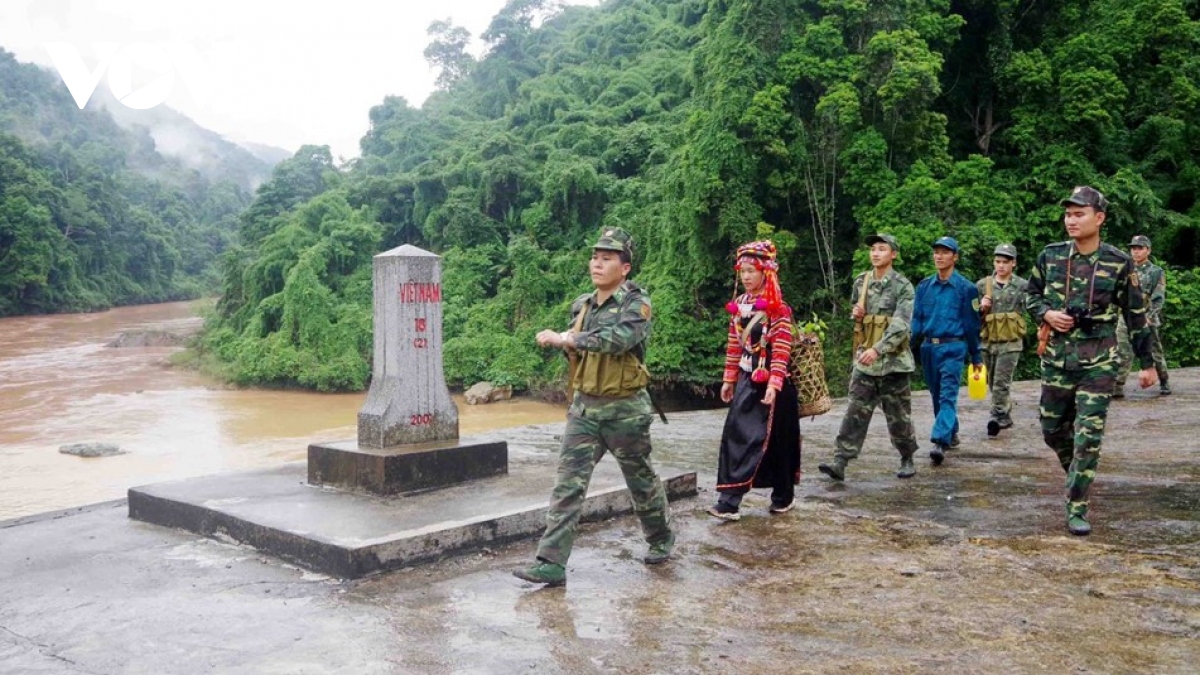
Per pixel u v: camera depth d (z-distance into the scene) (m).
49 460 21.34
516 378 32.84
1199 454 8.09
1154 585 4.49
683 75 46.72
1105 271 5.15
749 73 24.62
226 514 5.58
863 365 6.89
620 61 57.47
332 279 40.56
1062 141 24.11
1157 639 3.79
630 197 37.56
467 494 6.09
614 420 4.65
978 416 11.01
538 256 36.41
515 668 3.56
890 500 6.50
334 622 4.13
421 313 6.61
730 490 5.84
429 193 45.56
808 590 4.54
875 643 3.80
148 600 4.54
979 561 4.99
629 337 4.50
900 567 4.91
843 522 5.90
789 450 5.96
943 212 21.64
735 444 5.85
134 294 80.19
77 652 3.86
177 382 37.38
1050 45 26.00
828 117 23.47
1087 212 5.15
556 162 41.56
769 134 23.92
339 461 6.31
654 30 58.88
